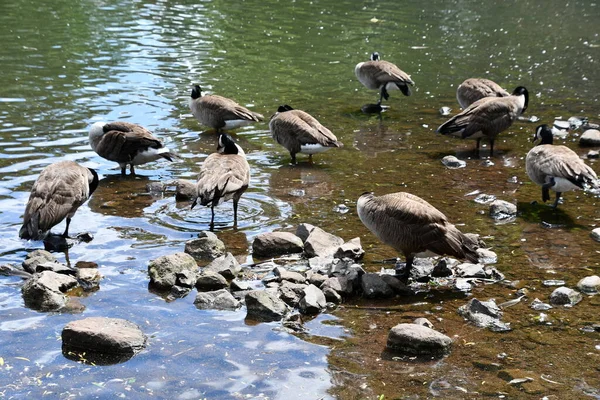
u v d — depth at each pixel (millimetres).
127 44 22219
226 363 7078
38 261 9109
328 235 9969
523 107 14672
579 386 6672
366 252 9844
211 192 10055
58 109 15797
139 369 6969
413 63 21562
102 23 24953
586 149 14320
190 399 6496
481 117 13766
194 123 15750
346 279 8711
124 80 18391
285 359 7164
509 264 9469
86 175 10227
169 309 8172
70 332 7336
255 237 9820
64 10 26734
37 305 8203
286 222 10805
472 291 8742
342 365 7059
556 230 10625
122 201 11547
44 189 9758
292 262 9508
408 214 8695
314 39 23953
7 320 7848
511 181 12781
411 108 17453
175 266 8883
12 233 10070
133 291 8586
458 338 7590
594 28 26797
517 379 6770
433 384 6711
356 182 12609
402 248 8867
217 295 8406
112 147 12477
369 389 6637
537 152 11539
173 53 21406
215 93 17688
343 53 22328
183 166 13273
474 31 26078
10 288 8586
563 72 20766
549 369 6969
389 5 30422
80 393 6559
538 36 25484
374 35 24844
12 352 7223
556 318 8000
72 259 9406
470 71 20797
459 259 8891
